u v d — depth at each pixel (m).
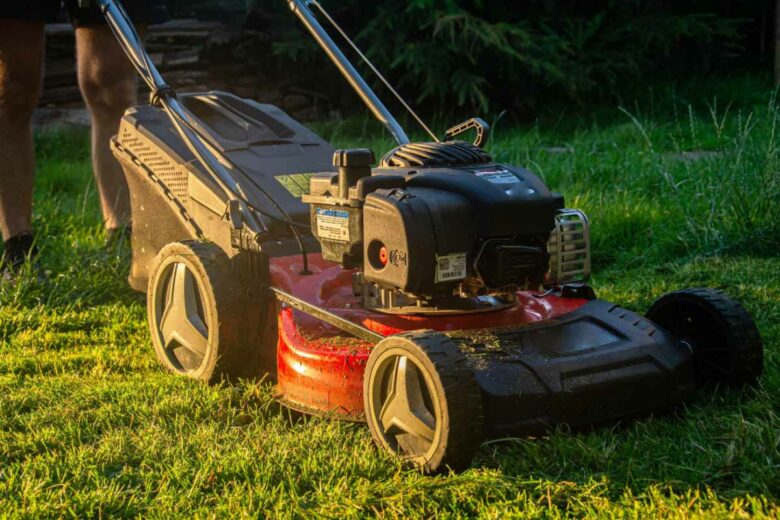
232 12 10.77
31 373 4.38
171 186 4.55
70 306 4.88
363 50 10.23
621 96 10.52
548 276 3.99
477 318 3.93
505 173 3.86
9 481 3.70
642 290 4.88
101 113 5.20
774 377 4.05
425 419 3.67
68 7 5.05
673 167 6.35
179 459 3.78
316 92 10.77
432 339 3.64
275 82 10.70
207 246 4.21
